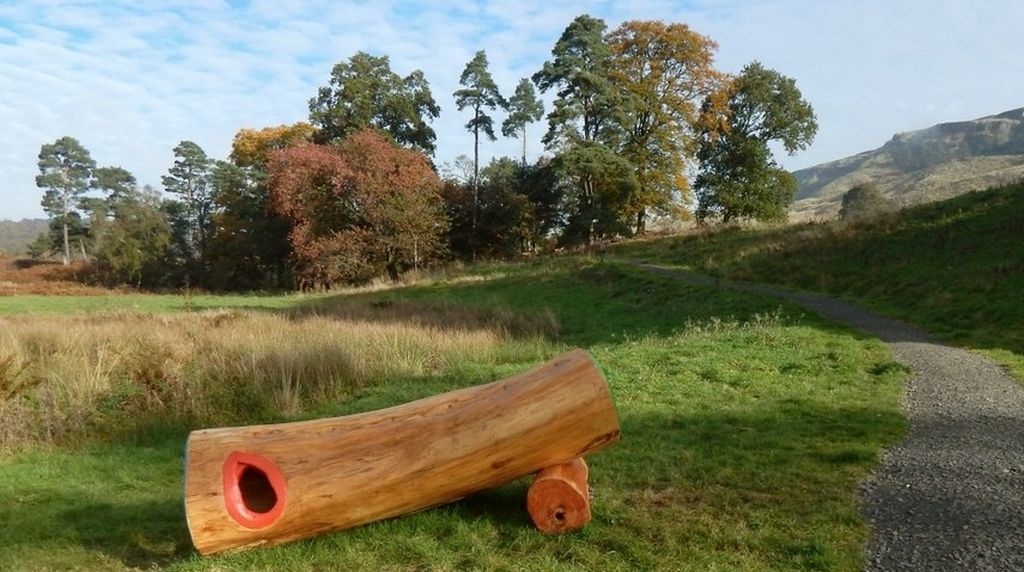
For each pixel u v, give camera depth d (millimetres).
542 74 43312
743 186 46875
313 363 11125
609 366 11109
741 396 9070
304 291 42875
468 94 47969
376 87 49969
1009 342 12969
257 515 4625
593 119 45750
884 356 11922
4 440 8289
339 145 43281
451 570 4340
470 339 14945
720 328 15734
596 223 44062
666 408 8547
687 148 47875
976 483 5789
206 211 63938
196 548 4641
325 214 42719
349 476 4691
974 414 8219
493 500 5391
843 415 8133
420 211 41062
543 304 25656
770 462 6391
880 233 24719
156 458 7801
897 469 6188
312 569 4445
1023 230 19312
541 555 4512
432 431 4816
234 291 52062
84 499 6484
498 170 53562
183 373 10039
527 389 4855
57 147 71562
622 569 4328
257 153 55969
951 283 17625
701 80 46625
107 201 72938
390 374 11688
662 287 24562
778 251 27672
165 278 55281
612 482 5902
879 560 4457
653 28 45844
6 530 5648
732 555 4512
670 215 49281
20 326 15648
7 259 67688
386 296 31641
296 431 4836
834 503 5375
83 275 54500
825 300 19609
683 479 5957
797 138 47906
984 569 4277
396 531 4859
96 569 4957
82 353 11586
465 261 46969
